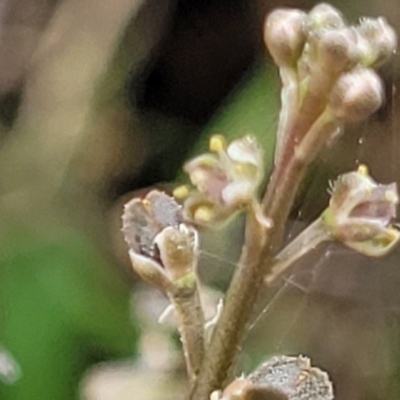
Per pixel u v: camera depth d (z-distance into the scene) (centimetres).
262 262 5
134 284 10
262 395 5
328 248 10
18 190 11
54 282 10
